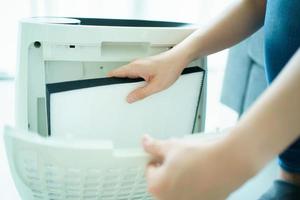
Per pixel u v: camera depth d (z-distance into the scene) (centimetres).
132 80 42
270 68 45
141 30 43
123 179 34
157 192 26
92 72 44
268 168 59
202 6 127
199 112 50
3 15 103
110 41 42
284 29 41
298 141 41
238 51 108
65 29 39
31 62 40
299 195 42
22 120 42
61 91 37
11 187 53
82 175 32
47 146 30
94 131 42
